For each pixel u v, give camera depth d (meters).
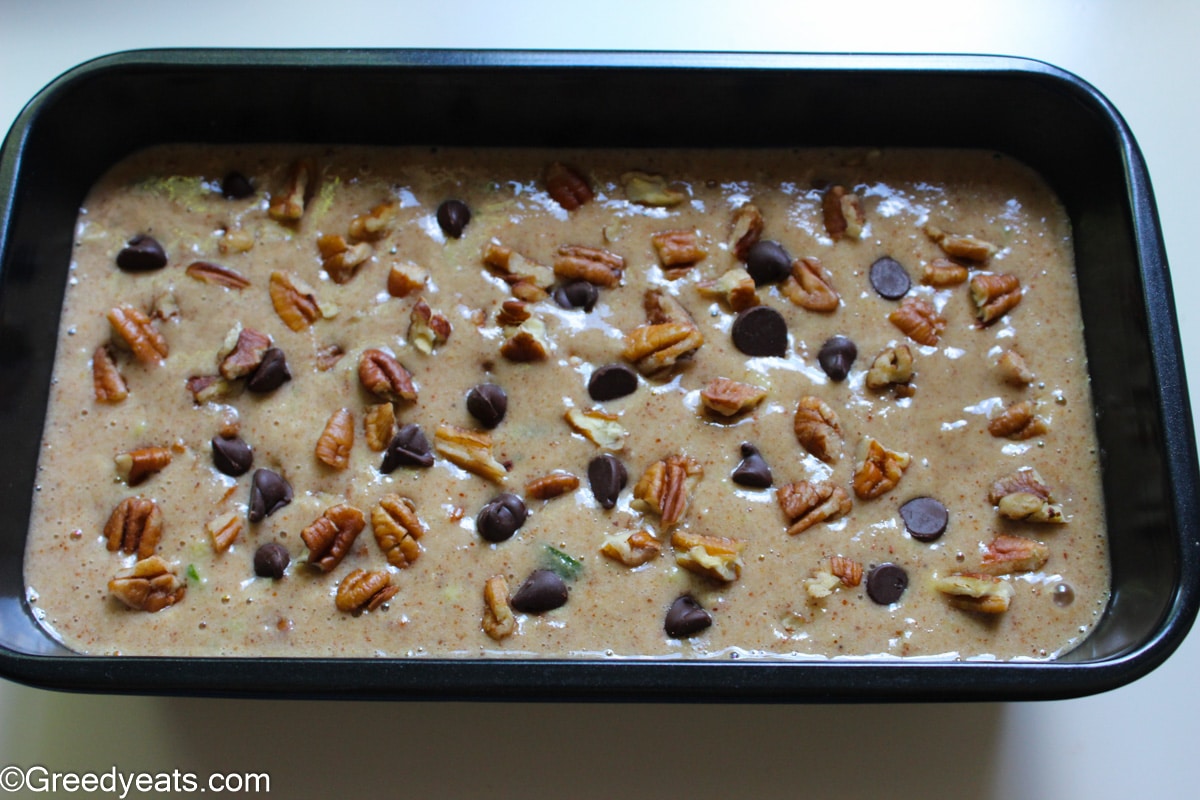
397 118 0.47
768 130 0.47
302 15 0.51
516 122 0.47
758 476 0.45
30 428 0.45
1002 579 0.45
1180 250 0.49
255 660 0.41
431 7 0.51
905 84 0.45
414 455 0.45
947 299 0.46
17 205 0.44
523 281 0.46
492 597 0.44
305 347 0.46
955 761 0.46
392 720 0.46
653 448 0.45
